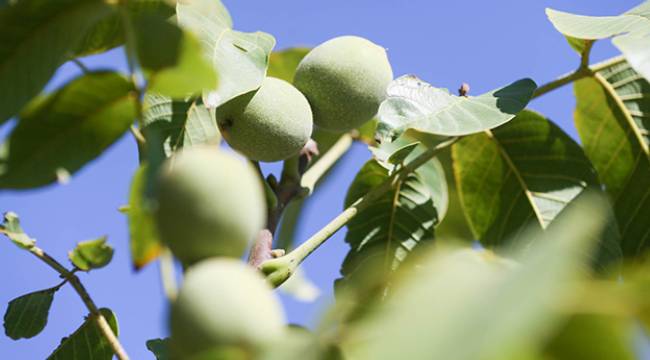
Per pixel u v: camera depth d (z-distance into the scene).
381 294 0.42
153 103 0.63
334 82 0.65
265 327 0.46
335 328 0.40
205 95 0.59
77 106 0.49
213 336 0.46
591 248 0.66
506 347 0.30
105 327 0.58
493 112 0.65
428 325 0.31
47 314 0.61
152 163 0.48
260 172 0.64
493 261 0.38
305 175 0.69
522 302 0.30
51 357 0.63
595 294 0.36
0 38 0.49
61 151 0.50
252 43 0.62
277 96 0.63
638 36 0.63
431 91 0.66
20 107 0.50
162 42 0.49
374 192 0.64
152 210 0.48
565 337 0.37
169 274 0.50
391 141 0.64
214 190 0.49
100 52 0.59
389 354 0.31
